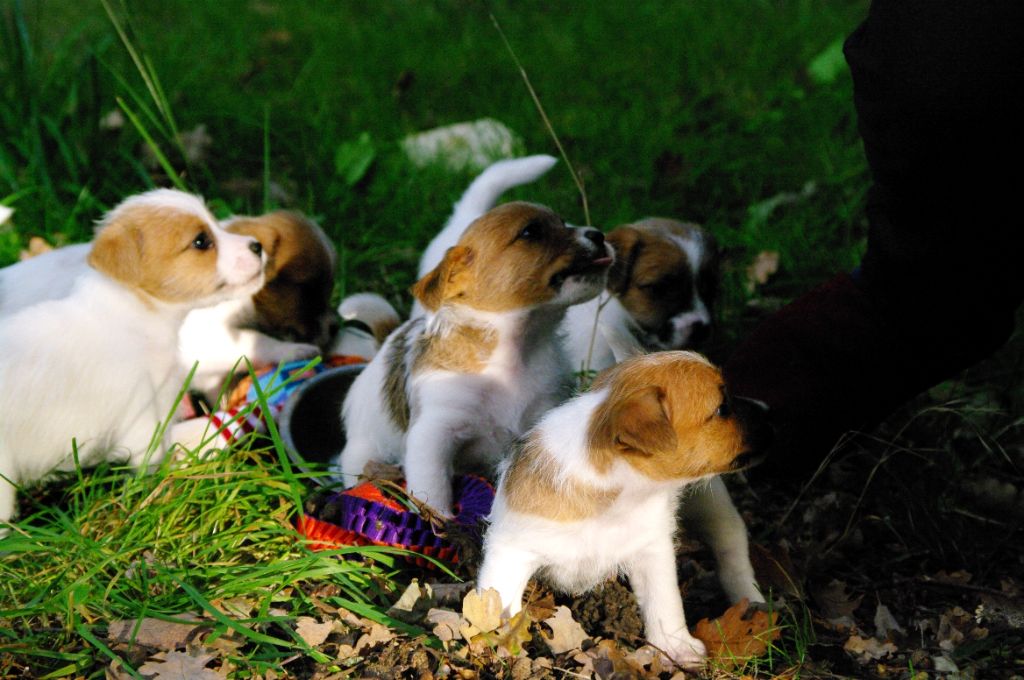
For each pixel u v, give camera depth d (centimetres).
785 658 136
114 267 150
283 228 168
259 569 137
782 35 260
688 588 143
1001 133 136
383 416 152
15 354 147
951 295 144
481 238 147
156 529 141
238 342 166
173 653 132
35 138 188
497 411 149
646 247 165
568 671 133
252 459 150
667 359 134
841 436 150
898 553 149
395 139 209
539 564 135
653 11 286
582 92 232
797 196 195
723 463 134
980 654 138
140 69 181
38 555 139
